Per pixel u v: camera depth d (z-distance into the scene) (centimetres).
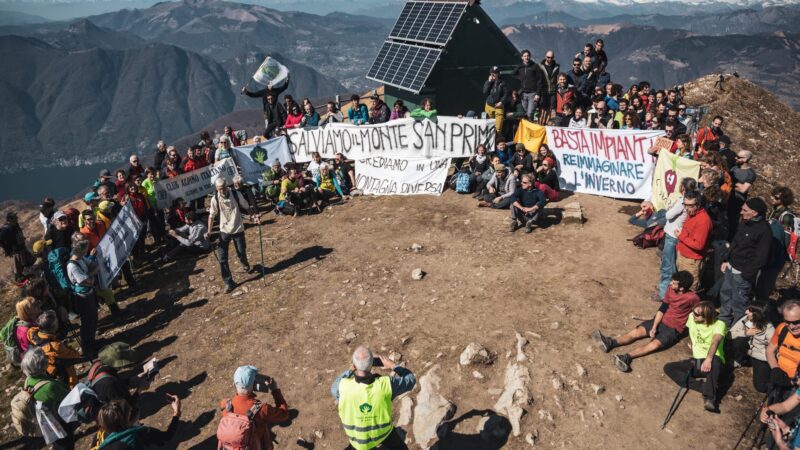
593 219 1345
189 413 842
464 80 2169
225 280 1178
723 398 787
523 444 734
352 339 965
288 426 802
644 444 720
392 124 1672
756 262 814
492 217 1413
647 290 1032
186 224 1418
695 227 893
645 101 1894
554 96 1730
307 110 1897
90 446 814
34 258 1327
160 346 1017
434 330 962
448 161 1628
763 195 1830
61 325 1034
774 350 716
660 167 1237
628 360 841
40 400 754
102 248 1104
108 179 1391
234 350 975
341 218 1523
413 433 771
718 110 2497
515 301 1020
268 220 1583
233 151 1706
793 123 2691
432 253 1251
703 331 776
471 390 829
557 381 814
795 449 629
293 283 1177
